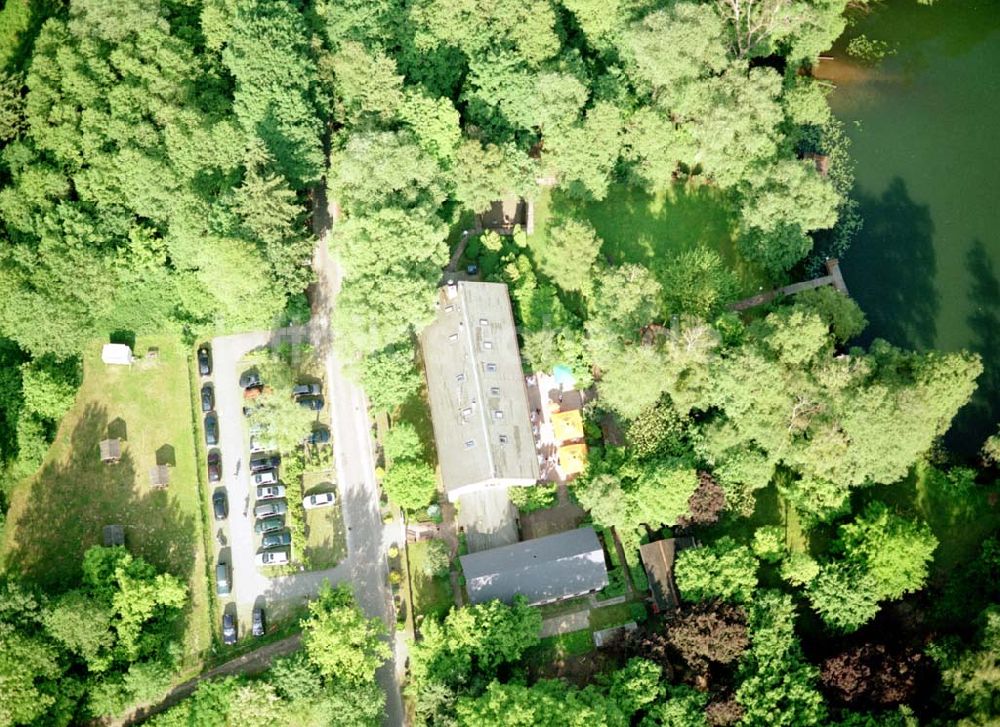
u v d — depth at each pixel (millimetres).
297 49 124812
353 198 120688
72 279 120750
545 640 120250
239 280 117938
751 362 117312
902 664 111125
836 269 135500
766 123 126500
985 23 149625
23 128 124438
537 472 121812
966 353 122312
